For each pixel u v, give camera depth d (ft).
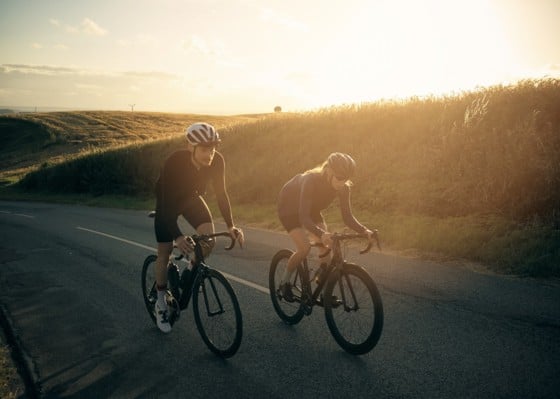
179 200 14.80
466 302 18.34
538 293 19.08
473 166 38.29
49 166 119.75
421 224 32.22
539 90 44.80
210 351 15.14
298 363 13.87
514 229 28.89
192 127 13.93
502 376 12.37
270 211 47.19
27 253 33.45
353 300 14.16
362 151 50.39
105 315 19.24
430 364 13.26
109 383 13.37
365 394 11.88
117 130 225.97
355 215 38.99
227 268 25.68
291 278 16.76
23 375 14.12
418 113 53.62
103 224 47.34
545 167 33.12
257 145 68.39
